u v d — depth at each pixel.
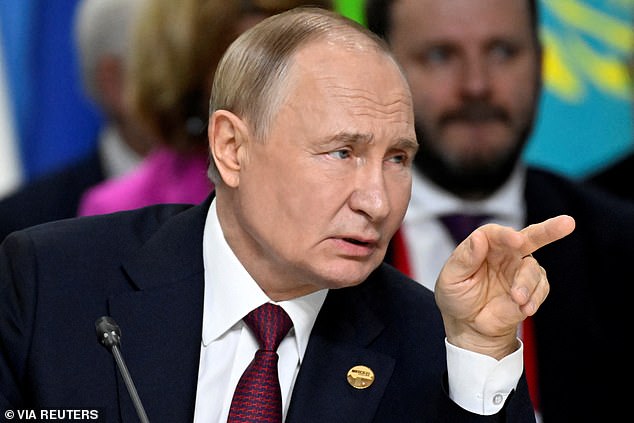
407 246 11.04
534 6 11.35
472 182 11.13
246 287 7.45
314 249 6.93
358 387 7.36
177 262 7.66
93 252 7.73
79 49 12.91
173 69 11.52
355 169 6.89
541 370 10.66
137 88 11.65
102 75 12.77
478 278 6.66
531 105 11.27
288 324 7.46
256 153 7.04
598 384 10.71
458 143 11.10
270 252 7.11
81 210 12.26
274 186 6.97
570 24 12.63
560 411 10.60
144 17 11.68
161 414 7.16
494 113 11.11
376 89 6.89
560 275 10.86
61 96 13.54
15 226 12.16
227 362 7.44
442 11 11.04
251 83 7.06
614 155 12.62
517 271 6.53
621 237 11.09
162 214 8.20
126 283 7.60
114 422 7.12
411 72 11.10
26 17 13.56
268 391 7.18
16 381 7.32
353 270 6.95
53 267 7.59
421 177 11.19
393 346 7.60
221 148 7.25
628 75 12.56
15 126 13.51
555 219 6.32
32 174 13.45
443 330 7.68
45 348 7.30
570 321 10.76
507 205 11.21
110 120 12.70
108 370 7.26
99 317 7.43
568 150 12.65
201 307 7.54
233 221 7.43
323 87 6.84
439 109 11.08
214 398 7.34
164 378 7.27
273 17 7.28
